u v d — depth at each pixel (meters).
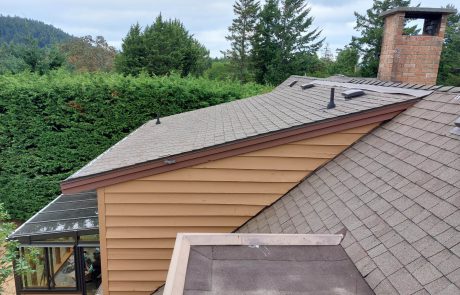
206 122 7.88
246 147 4.94
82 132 12.12
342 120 4.92
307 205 4.39
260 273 2.53
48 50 21.61
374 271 2.58
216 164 5.00
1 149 11.89
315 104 6.34
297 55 41.44
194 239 2.95
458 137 3.57
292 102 7.63
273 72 39.06
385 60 7.16
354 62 35.09
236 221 5.24
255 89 15.32
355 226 3.30
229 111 9.13
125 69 35.44
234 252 2.82
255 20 44.22
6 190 12.16
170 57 36.28
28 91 11.46
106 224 5.09
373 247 2.86
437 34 7.02
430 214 2.86
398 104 4.89
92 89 11.81
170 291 2.22
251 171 5.07
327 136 5.02
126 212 5.06
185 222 5.19
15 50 22.69
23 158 11.98
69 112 11.93
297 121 5.23
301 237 3.06
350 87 6.95
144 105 12.38
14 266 6.66
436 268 2.32
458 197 2.82
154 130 8.90
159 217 5.12
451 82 31.11
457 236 2.46
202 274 2.47
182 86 12.64
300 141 5.00
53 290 7.14
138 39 36.22
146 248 5.22
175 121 9.80
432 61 7.02
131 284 5.34
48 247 6.92
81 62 37.69
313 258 2.80
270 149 5.01
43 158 12.09
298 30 43.31
